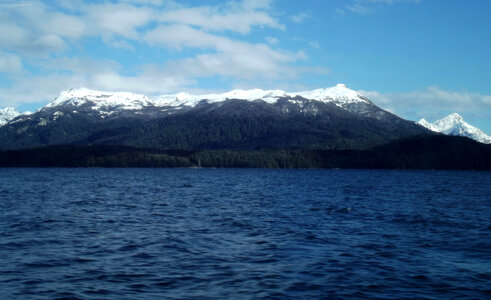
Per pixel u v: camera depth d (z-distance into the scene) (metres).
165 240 30.45
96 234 32.56
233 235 32.66
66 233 32.81
